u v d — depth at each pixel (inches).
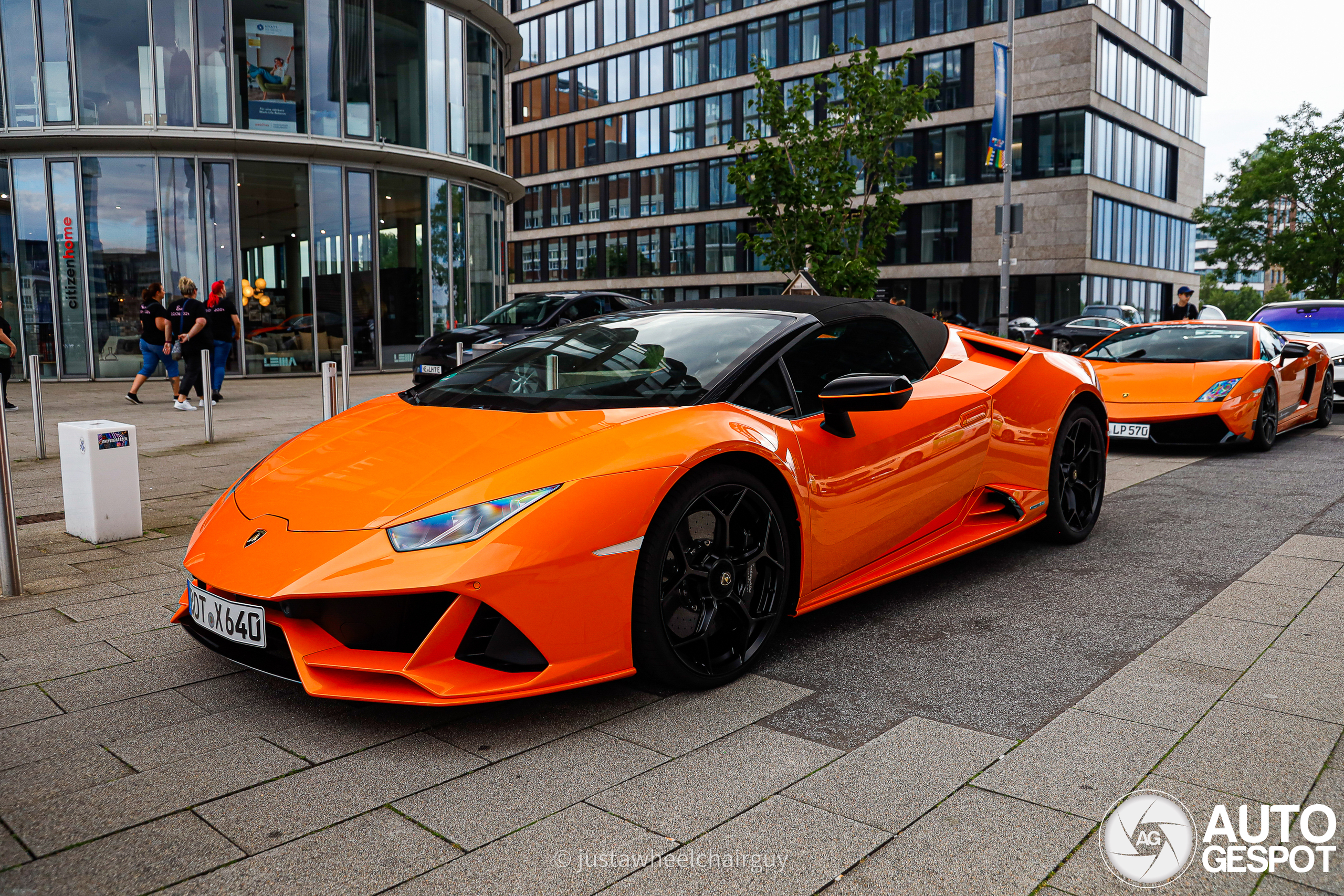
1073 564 159.3
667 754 89.2
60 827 76.6
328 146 645.3
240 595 95.4
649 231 1793.8
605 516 94.2
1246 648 115.3
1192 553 163.9
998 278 1393.9
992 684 106.3
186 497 221.1
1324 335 423.8
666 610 101.7
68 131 595.2
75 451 178.1
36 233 618.2
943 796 80.4
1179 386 286.2
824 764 86.8
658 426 104.2
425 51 707.4
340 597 90.1
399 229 704.4
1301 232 1315.2
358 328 684.7
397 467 105.2
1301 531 177.9
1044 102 1355.8
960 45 1390.3
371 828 76.1
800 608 117.8
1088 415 173.9
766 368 121.1
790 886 67.3
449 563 88.3
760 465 110.7
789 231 480.4
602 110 1840.6
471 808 79.4
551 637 92.1
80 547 173.8
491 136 791.1
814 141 478.6
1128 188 1470.2
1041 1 1346.0
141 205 618.5
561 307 507.5
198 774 85.7
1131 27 1424.7
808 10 1531.7
